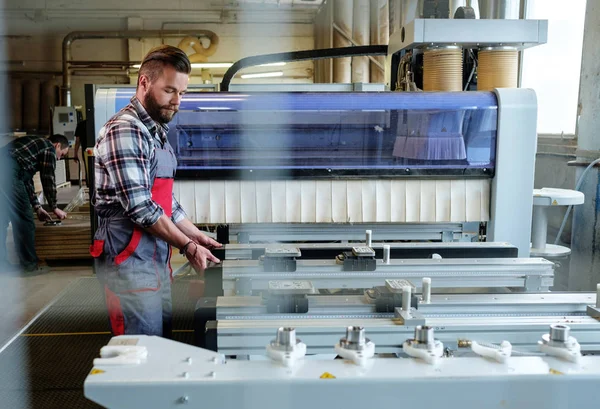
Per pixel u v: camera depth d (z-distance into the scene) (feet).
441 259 5.74
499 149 7.92
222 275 5.31
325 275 5.29
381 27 24.25
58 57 33.55
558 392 3.23
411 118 8.15
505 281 5.49
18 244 13.98
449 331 4.21
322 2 30.14
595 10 10.80
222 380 3.11
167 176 5.79
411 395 3.18
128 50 33.14
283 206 8.03
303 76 33.96
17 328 10.22
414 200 8.13
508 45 8.54
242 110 7.79
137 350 3.40
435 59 8.53
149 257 5.56
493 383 3.20
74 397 6.89
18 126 34.04
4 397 6.88
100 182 5.40
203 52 32.50
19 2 32.45
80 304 10.32
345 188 8.05
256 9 32.86
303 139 8.20
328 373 3.22
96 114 7.72
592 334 4.24
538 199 10.62
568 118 14.82
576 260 11.73
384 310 4.50
